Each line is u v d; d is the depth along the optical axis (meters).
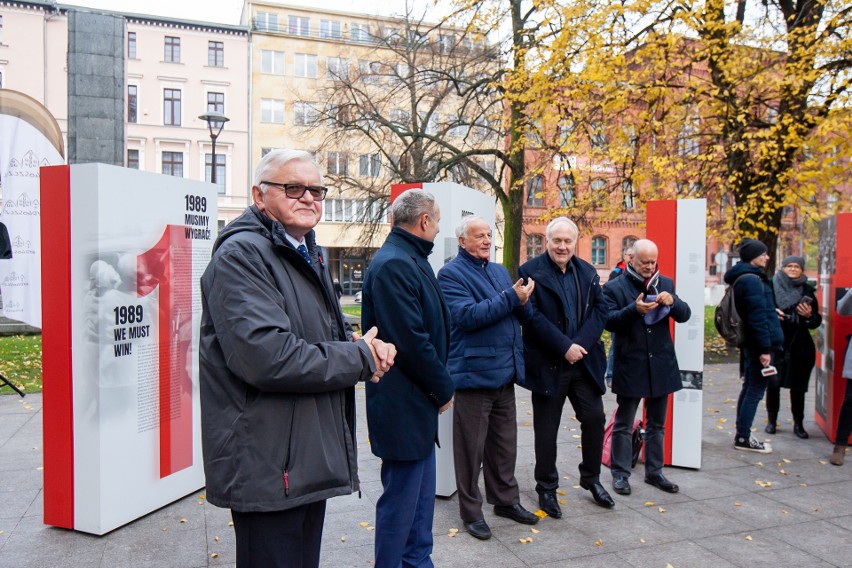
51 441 3.89
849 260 6.01
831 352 6.13
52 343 3.87
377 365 2.15
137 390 4.06
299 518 2.02
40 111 10.00
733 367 10.70
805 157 11.23
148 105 39.28
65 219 3.83
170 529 3.93
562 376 4.13
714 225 12.67
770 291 5.68
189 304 4.55
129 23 38.81
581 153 11.73
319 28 42.94
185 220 4.50
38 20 35.47
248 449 1.95
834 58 10.28
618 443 4.68
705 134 11.83
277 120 41.66
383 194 20.81
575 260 4.23
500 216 25.66
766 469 5.26
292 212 2.14
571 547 3.70
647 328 4.56
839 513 4.28
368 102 19.58
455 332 3.92
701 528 4.01
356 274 43.66
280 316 1.95
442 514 4.21
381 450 2.95
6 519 4.07
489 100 17.12
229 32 40.50
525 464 5.39
